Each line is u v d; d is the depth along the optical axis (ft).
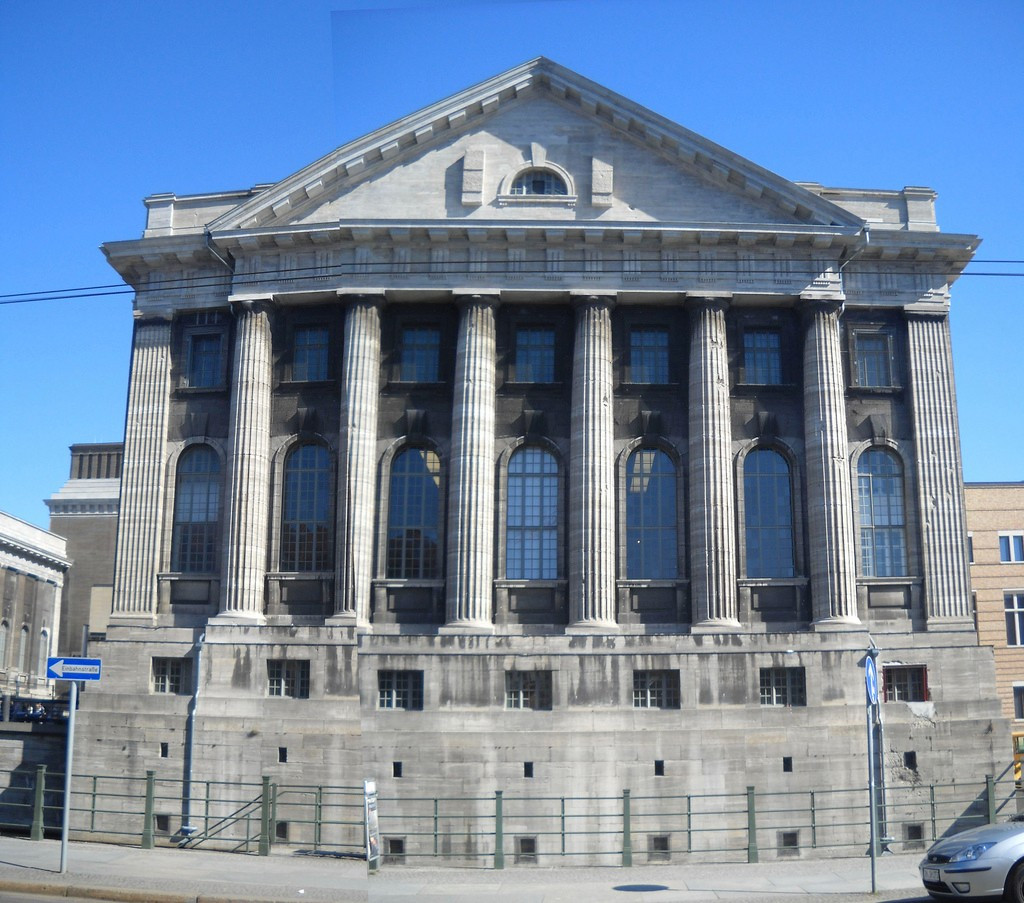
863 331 167.43
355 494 158.71
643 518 161.68
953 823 148.15
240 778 150.41
